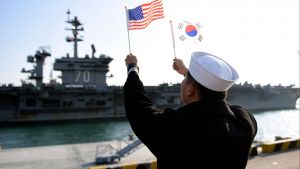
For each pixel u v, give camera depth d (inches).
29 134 1540.4
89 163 613.3
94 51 2253.9
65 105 2121.1
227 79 67.0
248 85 2652.6
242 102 2696.9
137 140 677.3
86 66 2225.6
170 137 64.6
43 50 2257.6
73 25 2273.6
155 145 66.7
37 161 633.0
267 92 2701.8
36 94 2031.3
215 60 70.6
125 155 661.3
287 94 2967.5
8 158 663.1
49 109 2087.8
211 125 65.4
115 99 2305.6
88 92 2135.8
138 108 71.7
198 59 71.5
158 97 2315.5
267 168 495.8
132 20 149.6
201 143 63.3
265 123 1941.4
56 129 1723.7
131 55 87.7
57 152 728.3
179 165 64.5
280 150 639.8
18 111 2047.2
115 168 468.8
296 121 2034.9
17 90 1990.7
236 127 69.9
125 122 2052.2
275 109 2913.4
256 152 603.8
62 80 2197.3
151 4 151.4
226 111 68.6
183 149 63.9
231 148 65.5
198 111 65.8
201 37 140.6
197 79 68.9
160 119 67.0
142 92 76.3
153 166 490.6
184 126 64.8
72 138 1403.8
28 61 2242.9
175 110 68.8
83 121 2118.6
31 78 2237.9
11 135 1514.5
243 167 69.6
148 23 148.8
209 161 63.2
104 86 2186.3
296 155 589.9
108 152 666.2
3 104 2054.6
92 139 1371.8
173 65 105.3
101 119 2212.1
